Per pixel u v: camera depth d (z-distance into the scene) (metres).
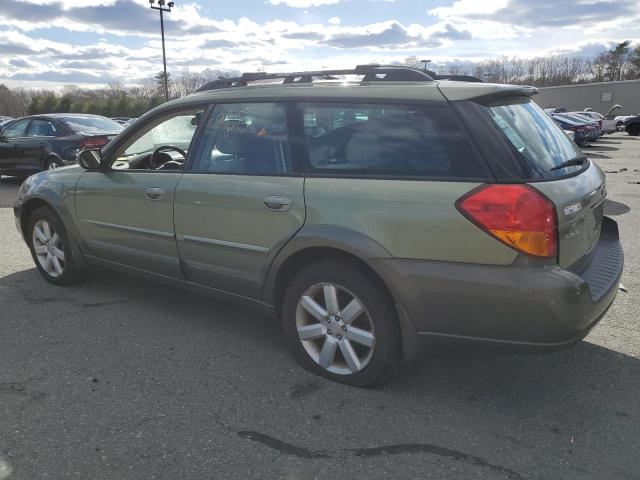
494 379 3.21
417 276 2.71
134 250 4.05
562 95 51.94
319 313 3.14
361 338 3.01
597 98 49.66
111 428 2.73
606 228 3.60
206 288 3.72
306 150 3.16
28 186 4.81
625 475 2.38
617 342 3.67
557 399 2.99
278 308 3.40
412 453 2.54
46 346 3.64
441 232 2.65
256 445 2.60
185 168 3.69
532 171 2.65
